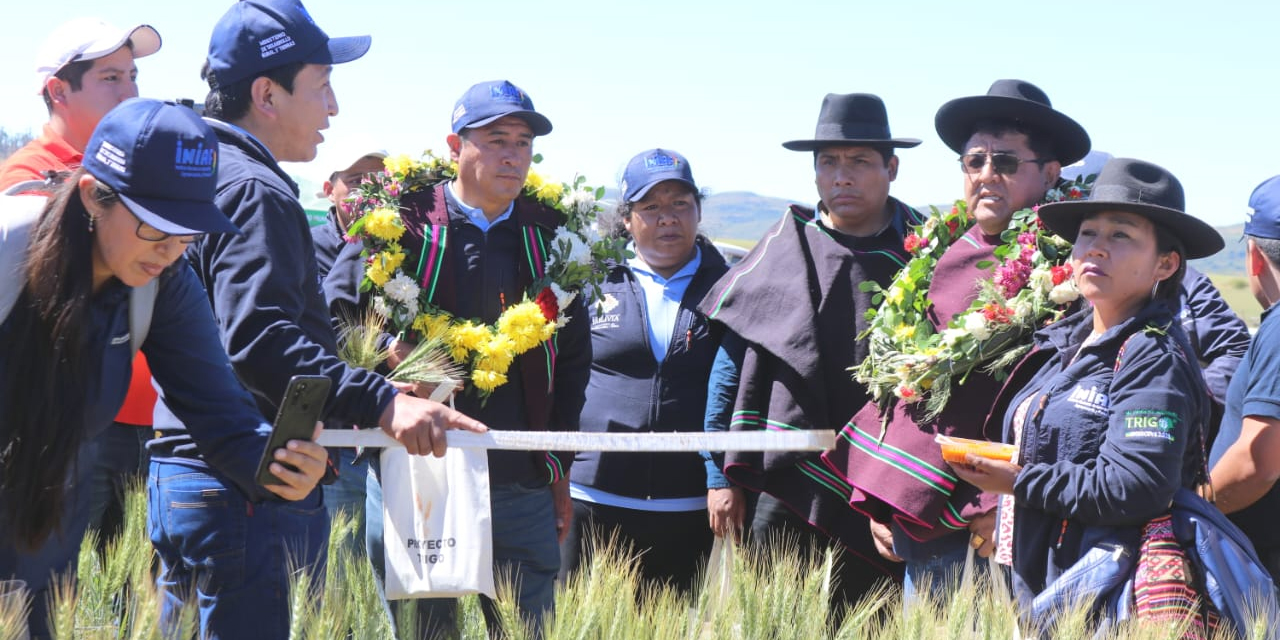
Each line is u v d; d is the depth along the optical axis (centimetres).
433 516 449
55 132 551
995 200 523
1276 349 431
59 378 303
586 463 630
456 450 455
